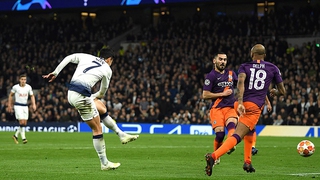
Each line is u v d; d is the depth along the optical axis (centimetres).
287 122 4044
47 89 5162
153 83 4891
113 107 4734
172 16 5959
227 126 1692
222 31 5462
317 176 1433
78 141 3150
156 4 4922
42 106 4944
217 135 1705
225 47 5091
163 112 4503
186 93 4609
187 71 4925
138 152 2314
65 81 5478
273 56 4891
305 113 3994
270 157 2100
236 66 4812
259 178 1380
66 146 2670
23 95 2970
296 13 5512
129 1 4966
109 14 6588
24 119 2947
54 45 5981
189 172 1536
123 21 6216
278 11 5441
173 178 1364
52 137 3619
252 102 1407
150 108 4534
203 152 2328
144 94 4641
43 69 5634
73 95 1464
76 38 6184
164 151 2375
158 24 5819
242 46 5044
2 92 5503
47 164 1747
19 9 5403
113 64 5369
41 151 2314
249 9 5834
